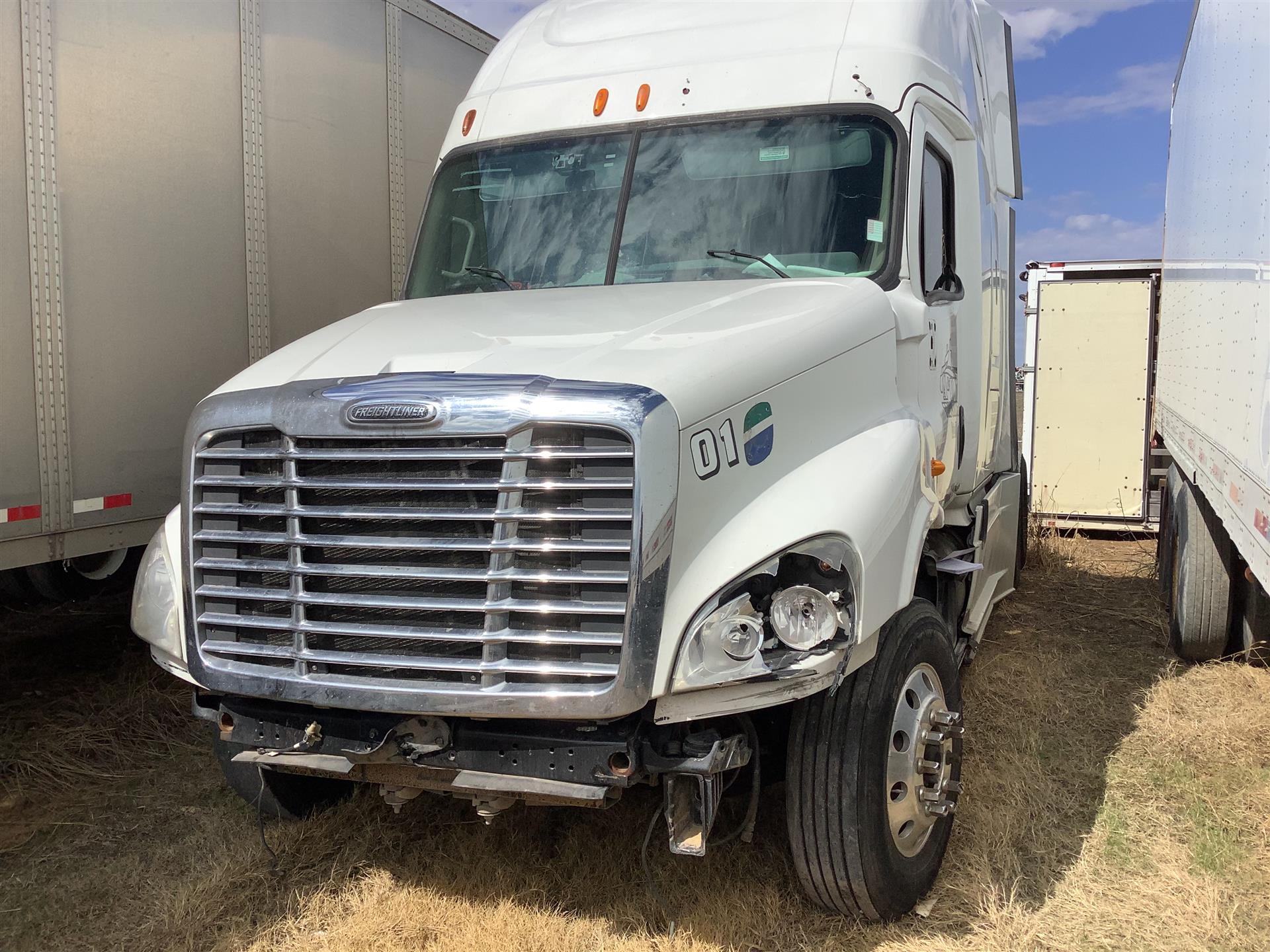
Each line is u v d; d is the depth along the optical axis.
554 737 2.84
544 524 2.78
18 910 3.57
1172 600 6.41
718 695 2.79
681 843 2.89
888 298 3.81
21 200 4.12
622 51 4.71
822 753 3.18
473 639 2.79
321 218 5.68
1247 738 4.84
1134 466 11.01
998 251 6.12
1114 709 5.27
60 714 5.14
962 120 4.82
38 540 4.26
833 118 4.15
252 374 3.36
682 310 3.52
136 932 3.44
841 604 2.94
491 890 3.60
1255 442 3.72
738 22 4.59
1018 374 8.59
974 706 5.22
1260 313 3.67
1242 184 4.18
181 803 4.36
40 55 4.17
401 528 2.90
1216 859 3.76
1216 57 5.16
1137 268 11.00
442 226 4.73
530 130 4.66
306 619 3.00
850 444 3.39
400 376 2.98
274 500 3.06
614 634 2.72
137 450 4.68
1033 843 3.91
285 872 3.79
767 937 3.32
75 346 4.36
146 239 4.67
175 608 3.36
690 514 2.81
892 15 4.39
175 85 4.79
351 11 5.83
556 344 3.17
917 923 3.42
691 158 4.29
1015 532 7.12
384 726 2.99
